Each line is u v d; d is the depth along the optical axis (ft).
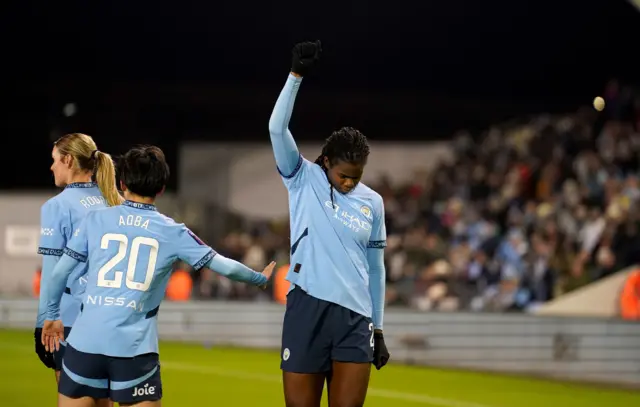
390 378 126.21
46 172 279.49
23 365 122.83
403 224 236.63
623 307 169.58
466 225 222.28
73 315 62.64
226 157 265.95
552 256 185.98
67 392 54.08
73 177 65.51
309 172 56.44
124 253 54.39
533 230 208.23
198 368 127.85
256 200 264.31
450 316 150.20
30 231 221.46
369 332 56.03
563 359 146.41
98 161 65.16
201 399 103.04
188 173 266.36
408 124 291.17
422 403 106.63
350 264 55.47
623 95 270.46
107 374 54.19
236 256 221.05
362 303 55.83
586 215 203.10
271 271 58.49
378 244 57.67
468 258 199.21
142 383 54.08
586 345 146.41
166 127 283.79
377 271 58.08
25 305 167.53
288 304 56.18
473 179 246.06
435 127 291.38
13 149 279.28
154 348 54.90
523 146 255.50
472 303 186.50
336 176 55.77
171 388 110.22
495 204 228.63
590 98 296.30
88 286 54.54
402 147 272.31
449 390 117.50
